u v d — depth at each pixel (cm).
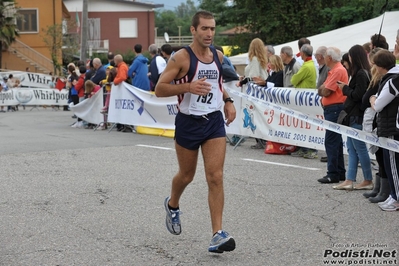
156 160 980
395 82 600
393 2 2055
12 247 529
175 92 485
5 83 2692
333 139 790
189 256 502
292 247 525
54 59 4062
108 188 769
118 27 5509
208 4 3519
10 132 1438
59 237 559
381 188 686
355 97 711
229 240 486
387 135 614
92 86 1509
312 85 993
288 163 953
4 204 686
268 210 656
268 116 1052
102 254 509
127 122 1381
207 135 502
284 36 3241
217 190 500
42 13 4134
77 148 1120
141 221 613
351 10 2755
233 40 3456
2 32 3762
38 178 835
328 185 785
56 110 2680
